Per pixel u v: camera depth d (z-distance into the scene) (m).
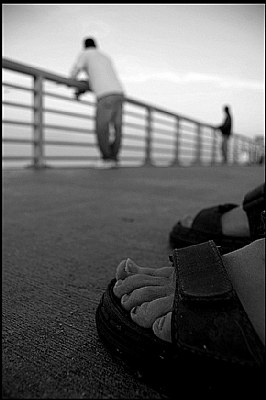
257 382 0.44
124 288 0.69
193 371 0.48
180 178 4.62
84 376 0.56
